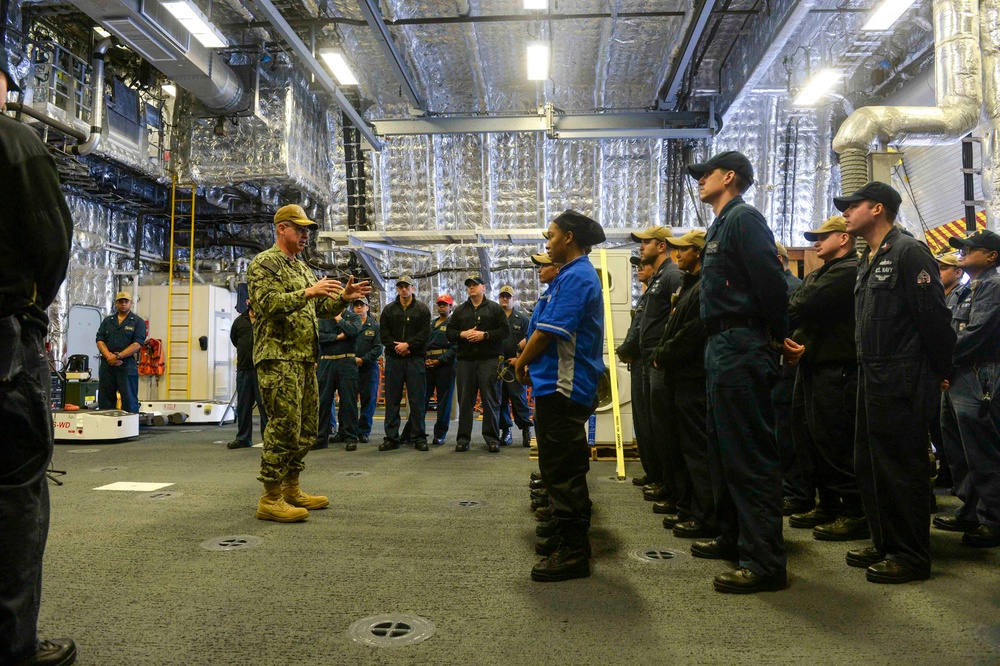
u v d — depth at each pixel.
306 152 10.59
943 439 3.27
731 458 2.26
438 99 11.06
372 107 11.14
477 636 1.83
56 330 9.91
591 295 2.42
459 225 11.44
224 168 9.91
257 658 1.70
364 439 6.78
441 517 3.35
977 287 3.02
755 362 2.22
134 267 11.32
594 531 3.06
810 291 3.03
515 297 11.46
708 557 2.59
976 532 2.83
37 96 7.95
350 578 2.36
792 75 9.45
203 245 12.35
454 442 6.88
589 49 9.56
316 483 4.34
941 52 6.43
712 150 10.81
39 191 1.55
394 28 8.78
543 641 1.79
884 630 1.86
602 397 5.52
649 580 2.32
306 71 10.09
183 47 7.49
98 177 10.06
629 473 4.81
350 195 11.47
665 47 9.33
